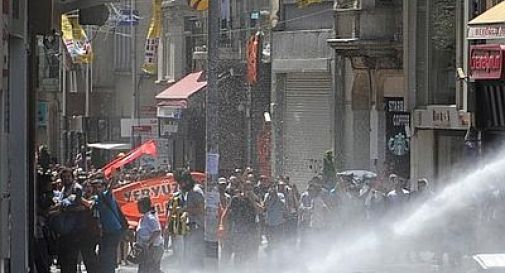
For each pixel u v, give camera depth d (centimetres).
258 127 10056
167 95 11769
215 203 4984
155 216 4597
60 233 4472
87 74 13812
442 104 7688
